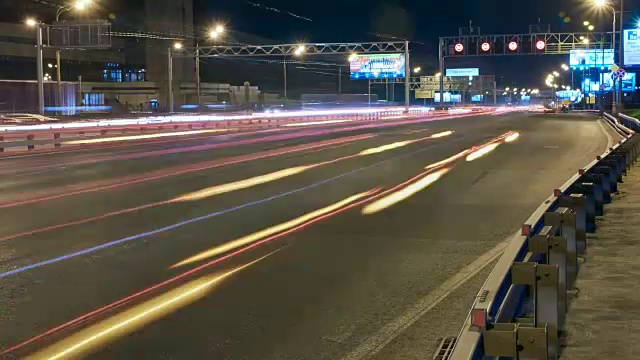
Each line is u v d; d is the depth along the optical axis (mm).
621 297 6816
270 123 58750
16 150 30188
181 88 102125
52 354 5383
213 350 5480
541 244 5781
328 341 5695
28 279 7809
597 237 10031
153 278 7836
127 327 6059
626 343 5453
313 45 71750
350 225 11289
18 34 100875
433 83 126688
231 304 6773
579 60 78625
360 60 76875
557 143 32469
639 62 69000
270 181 17656
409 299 6918
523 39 73375
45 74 102938
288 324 6137
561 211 7344
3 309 6613
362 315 6398
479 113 99625
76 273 8086
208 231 10773
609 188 13531
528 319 5582
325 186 16594
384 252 9180
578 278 7625
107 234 10547
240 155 26328
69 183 17562
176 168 21344
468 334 3479
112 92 101812
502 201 14023
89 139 36625
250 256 8977
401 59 75938
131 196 14961
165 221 11711
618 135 38625
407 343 5629
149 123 47938
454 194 15117
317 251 9266
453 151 27781
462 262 8555
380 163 22656
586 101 108062
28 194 15438
